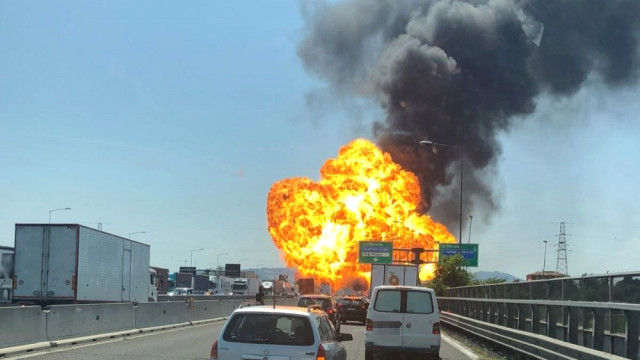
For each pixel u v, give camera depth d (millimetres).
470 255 65812
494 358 18531
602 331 12477
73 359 15945
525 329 19141
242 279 89750
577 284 14453
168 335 24469
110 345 19922
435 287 53406
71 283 29375
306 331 9133
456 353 20047
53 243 29594
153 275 43906
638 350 10570
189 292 84312
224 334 9195
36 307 18516
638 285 11055
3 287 33438
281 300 46062
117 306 24125
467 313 31109
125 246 35250
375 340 16938
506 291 22359
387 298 17172
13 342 17172
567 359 12461
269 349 8953
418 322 16922
